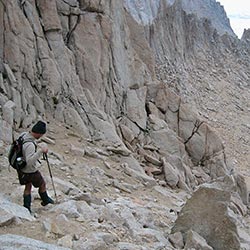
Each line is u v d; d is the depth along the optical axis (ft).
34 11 62.59
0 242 24.48
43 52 61.31
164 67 131.23
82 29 69.05
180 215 35.47
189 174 68.03
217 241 34.22
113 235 29.66
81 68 67.21
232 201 61.46
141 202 46.39
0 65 56.34
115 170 54.80
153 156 67.26
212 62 166.09
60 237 27.71
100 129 62.23
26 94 57.31
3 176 39.22
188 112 77.66
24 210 30.25
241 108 141.79
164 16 145.69
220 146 77.15
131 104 72.28
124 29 78.02
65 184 40.63
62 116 60.39
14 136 50.78
